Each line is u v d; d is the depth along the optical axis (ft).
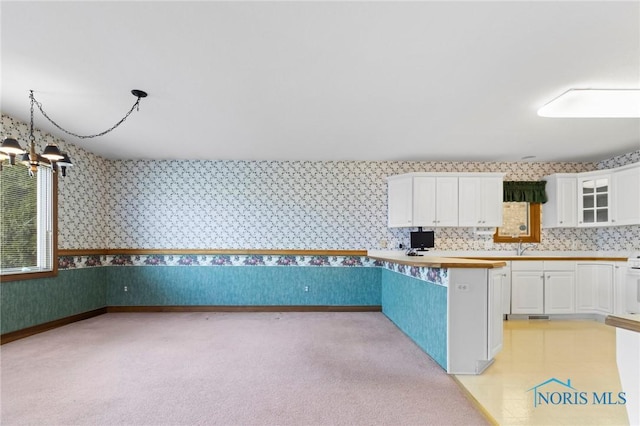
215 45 7.61
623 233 17.29
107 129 13.61
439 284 10.54
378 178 19.20
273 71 8.80
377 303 18.72
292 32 7.11
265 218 18.93
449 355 9.82
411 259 12.51
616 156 17.69
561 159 18.52
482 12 6.41
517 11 6.37
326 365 10.37
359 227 19.08
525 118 12.10
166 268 18.42
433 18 6.61
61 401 8.02
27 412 7.52
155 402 7.98
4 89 9.91
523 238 19.06
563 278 16.99
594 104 10.47
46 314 14.30
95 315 17.29
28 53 7.98
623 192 16.10
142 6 6.30
